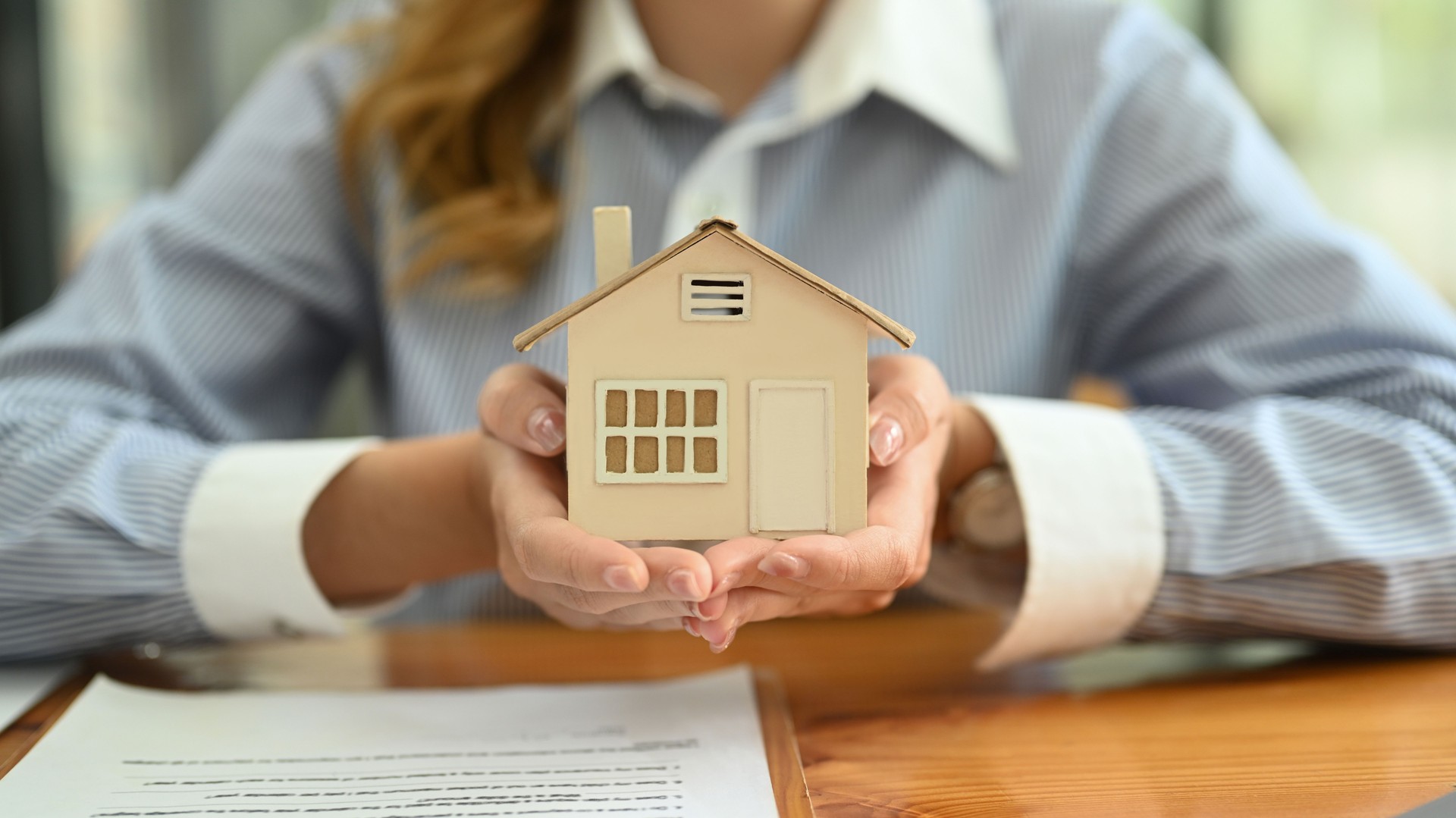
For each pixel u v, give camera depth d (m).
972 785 0.53
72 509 0.76
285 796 0.53
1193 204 1.08
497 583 1.07
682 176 1.13
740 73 1.15
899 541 0.52
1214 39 2.51
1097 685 0.72
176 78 1.97
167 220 1.10
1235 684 0.71
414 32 1.14
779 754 0.57
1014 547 0.78
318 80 1.22
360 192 1.16
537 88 1.13
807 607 0.58
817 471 0.56
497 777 0.55
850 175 1.13
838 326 0.56
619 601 0.51
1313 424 0.81
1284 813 0.49
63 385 0.96
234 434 1.09
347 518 0.77
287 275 1.13
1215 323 1.04
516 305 1.09
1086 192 1.13
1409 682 0.70
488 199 1.06
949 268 1.10
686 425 0.56
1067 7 1.19
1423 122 2.59
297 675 0.76
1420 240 2.62
